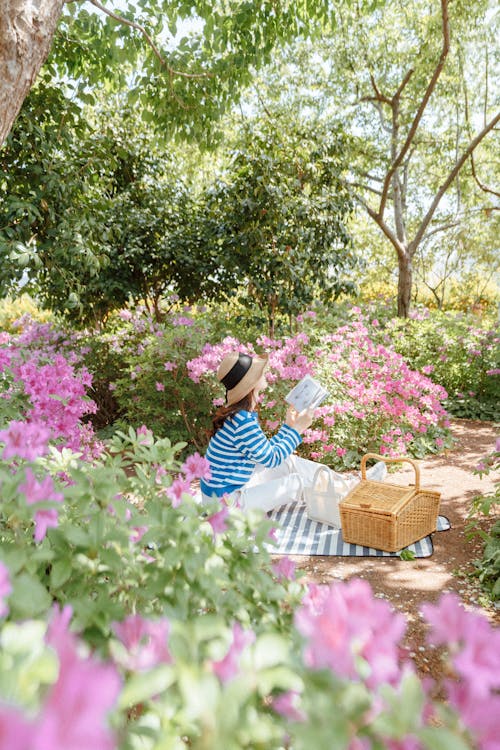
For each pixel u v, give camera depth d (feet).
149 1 19.72
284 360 19.93
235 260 25.52
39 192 18.78
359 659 2.61
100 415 26.68
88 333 29.55
